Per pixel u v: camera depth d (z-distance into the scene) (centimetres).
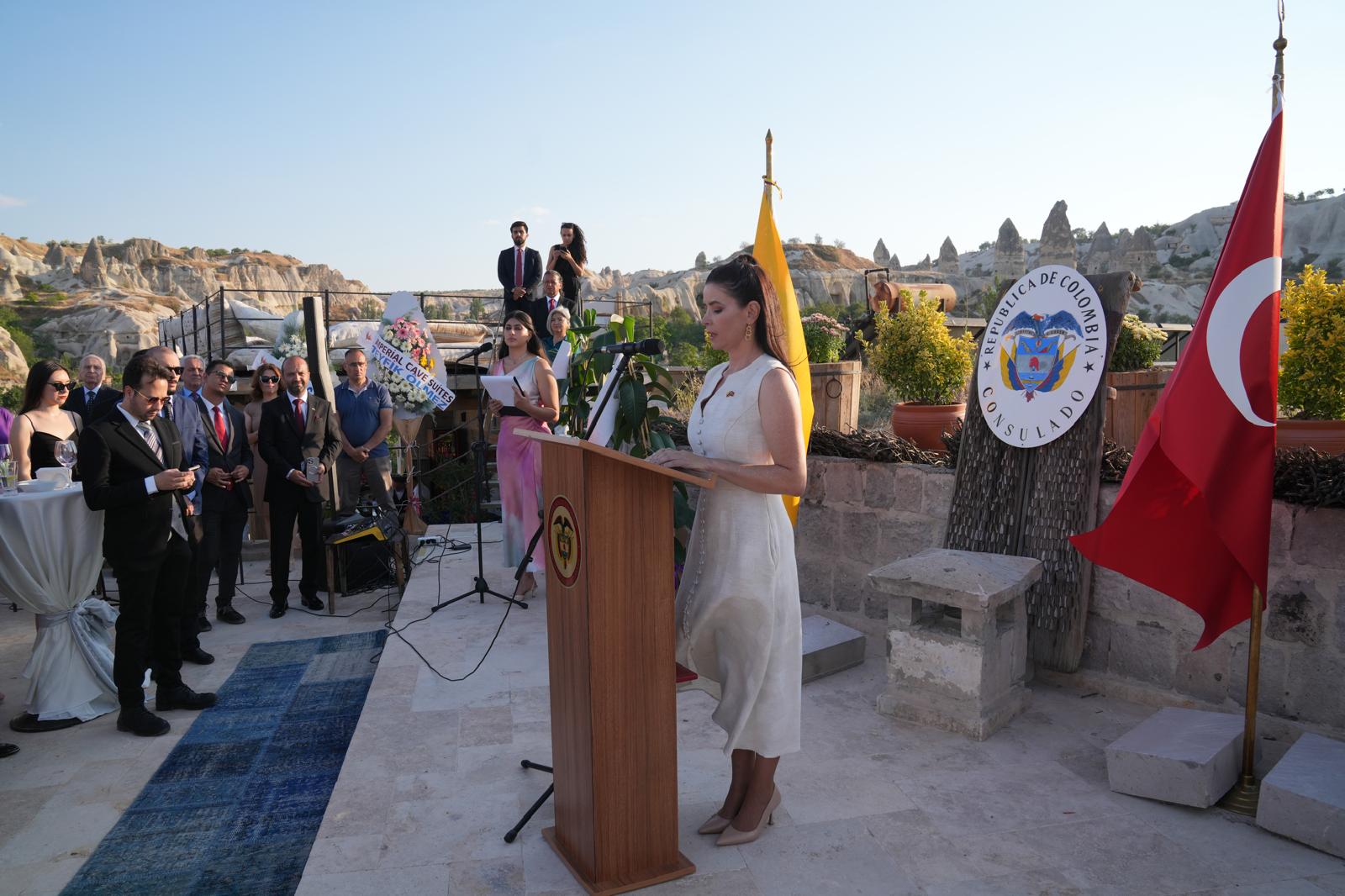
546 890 242
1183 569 314
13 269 13838
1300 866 252
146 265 15388
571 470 226
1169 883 244
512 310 966
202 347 1205
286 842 305
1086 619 394
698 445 259
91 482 389
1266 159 281
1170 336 812
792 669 257
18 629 603
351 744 349
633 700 234
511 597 568
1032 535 401
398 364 746
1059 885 243
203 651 519
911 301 541
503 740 353
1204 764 281
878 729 360
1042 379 404
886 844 266
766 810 272
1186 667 362
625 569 227
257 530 836
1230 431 284
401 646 478
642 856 242
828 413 613
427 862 258
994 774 315
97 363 667
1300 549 322
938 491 454
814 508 523
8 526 400
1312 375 374
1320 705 320
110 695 439
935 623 383
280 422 610
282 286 16188
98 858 296
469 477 980
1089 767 321
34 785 356
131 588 402
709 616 248
